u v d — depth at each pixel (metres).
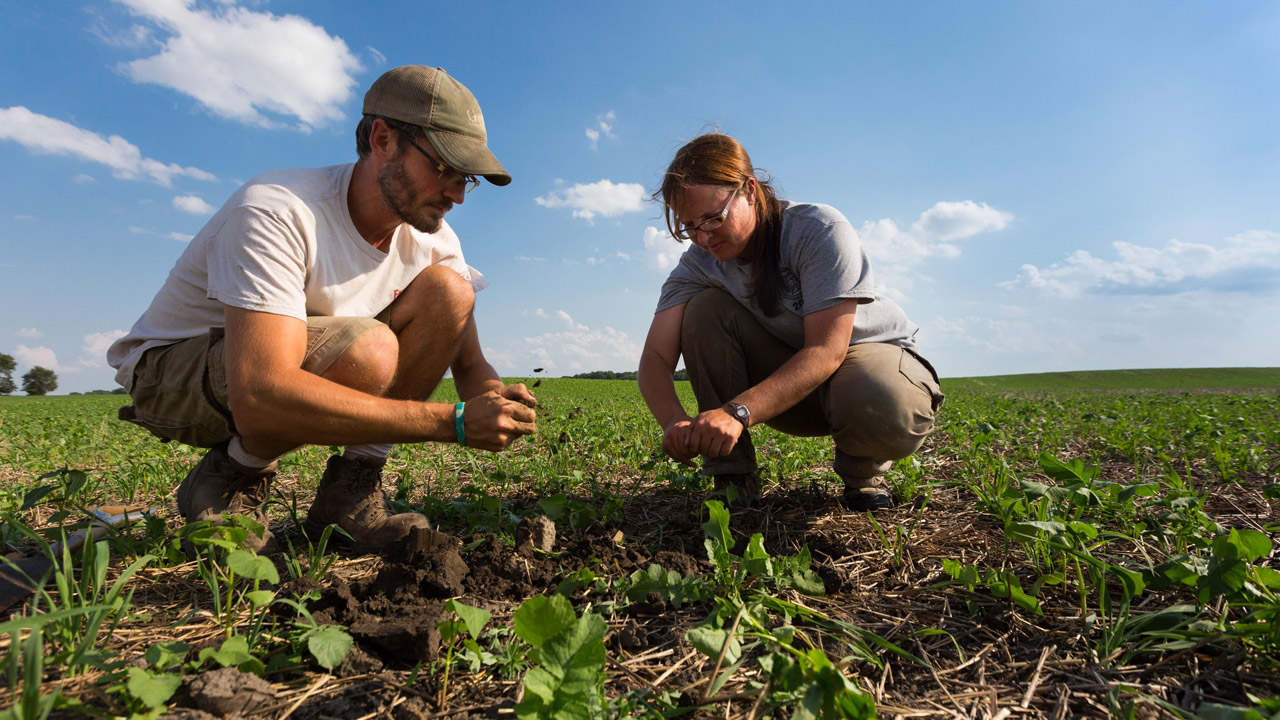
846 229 2.29
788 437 4.69
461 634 1.36
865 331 2.45
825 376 2.18
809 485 3.08
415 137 1.84
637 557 1.96
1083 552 1.51
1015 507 1.99
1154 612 1.46
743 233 2.24
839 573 1.84
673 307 2.72
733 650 1.24
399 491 2.70
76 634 1.28
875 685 1.32
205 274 1.93
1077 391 27.33
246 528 1.45
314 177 1.97
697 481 2.84
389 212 2.01
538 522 2.03
